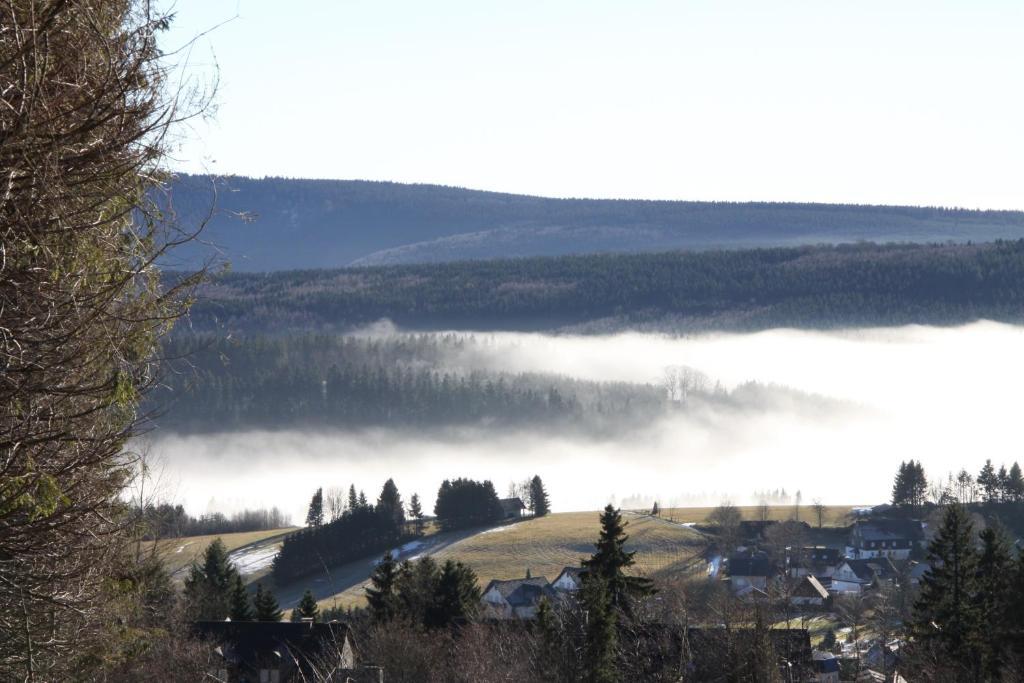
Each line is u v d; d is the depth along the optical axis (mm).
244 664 67562
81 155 16438
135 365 18250
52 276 16266
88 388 16531
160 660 43656
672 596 68500
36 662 18281
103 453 17625
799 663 61188
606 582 54969
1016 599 58188
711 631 56219
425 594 76562
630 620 57781
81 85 16297
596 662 49969
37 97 15680
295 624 70250
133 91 16984
